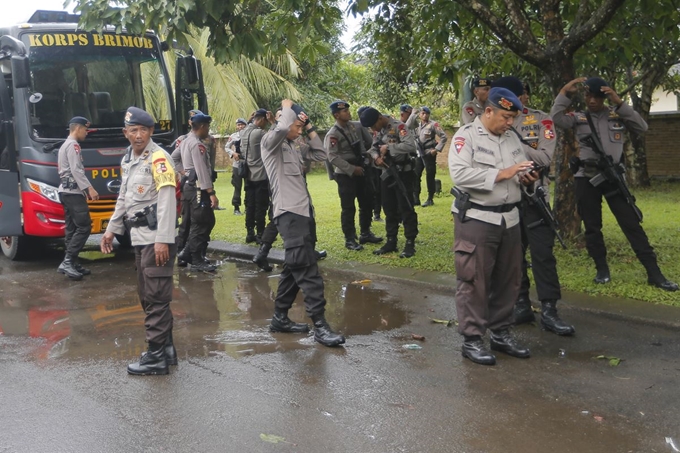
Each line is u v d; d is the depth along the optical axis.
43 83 9.23
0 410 4.45
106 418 4.31
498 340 5.48
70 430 4.13
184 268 9.12
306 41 8.78
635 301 6.47
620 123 6.95
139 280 5.17
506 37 7.87
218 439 4.01
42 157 9.10
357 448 3.89
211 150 12.84
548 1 8.02
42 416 4.34
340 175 9.27
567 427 4.14
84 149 9.22
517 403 4.49
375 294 7.43
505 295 5.43
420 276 7.86
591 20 7.54
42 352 5.71
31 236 9.84
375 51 15.13
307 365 5.25
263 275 8.64
